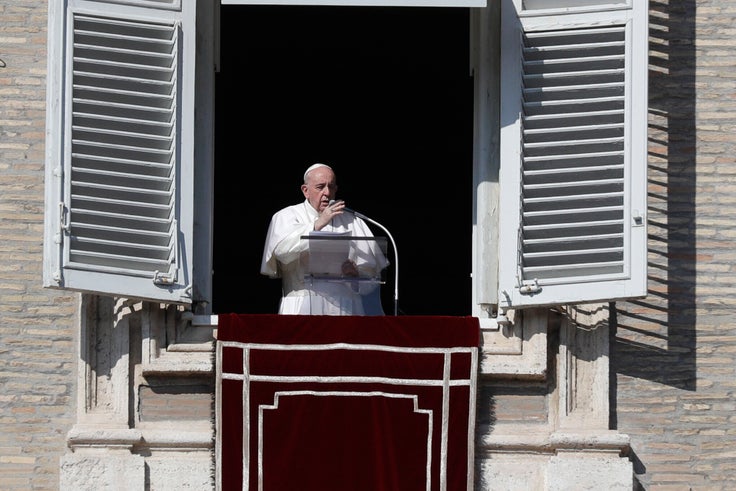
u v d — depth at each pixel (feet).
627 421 150.30
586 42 150.51
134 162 147.43
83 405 147.23
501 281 148.15
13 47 154.81
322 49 243.60
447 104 251.19
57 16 147.13
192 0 150.71
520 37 150.41
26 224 152.15
